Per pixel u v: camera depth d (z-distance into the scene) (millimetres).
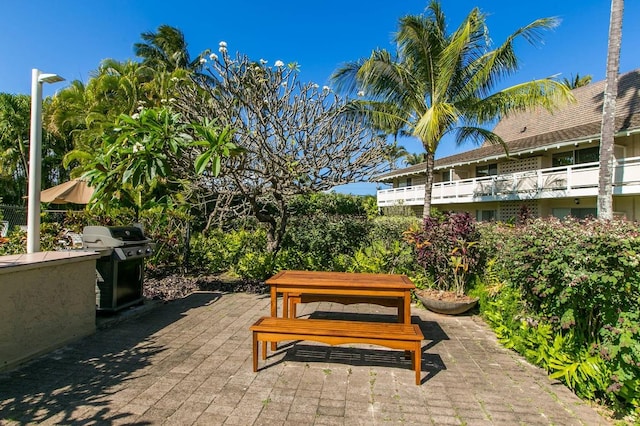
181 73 12805
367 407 2844
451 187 18641
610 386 2793
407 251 7262
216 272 8477
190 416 2660
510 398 3027
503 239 5582
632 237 3039
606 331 3000
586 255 3137
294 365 3633
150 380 3248
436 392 3111
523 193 15109
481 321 5289
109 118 13031
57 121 18812
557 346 3449
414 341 3170
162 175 4730
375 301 4445
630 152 12812
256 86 5766
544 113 17469
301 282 4094
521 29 9797
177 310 5688
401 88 11734
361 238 9156
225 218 9422
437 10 10836
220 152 4688
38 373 3350
